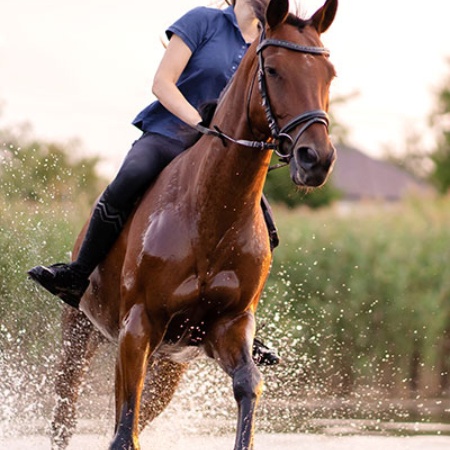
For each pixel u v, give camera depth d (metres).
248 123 7.73
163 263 7.94
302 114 7.18
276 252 19.34
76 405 10.50
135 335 7.97
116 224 8.59
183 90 8.82
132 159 8.58
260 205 8.48
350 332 18.42
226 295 8.04
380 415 14.26
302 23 7.56
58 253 12.34
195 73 8.75
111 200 8.53
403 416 14.18
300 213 22.78
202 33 8.71
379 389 17.55
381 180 83.69
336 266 19.09
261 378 7.87
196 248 7.94
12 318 11.93
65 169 14.51
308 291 18.83
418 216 22.39
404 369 18.23
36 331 11.87
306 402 15.54
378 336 18.47
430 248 19.80
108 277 8.79
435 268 19.14
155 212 8.16
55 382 10.47
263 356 9.67
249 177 7.88
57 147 16.14
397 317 18.55
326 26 7.69
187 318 8.13
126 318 8.09
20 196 12.54
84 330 10.30
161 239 7.98
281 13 7.47
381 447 11.05
